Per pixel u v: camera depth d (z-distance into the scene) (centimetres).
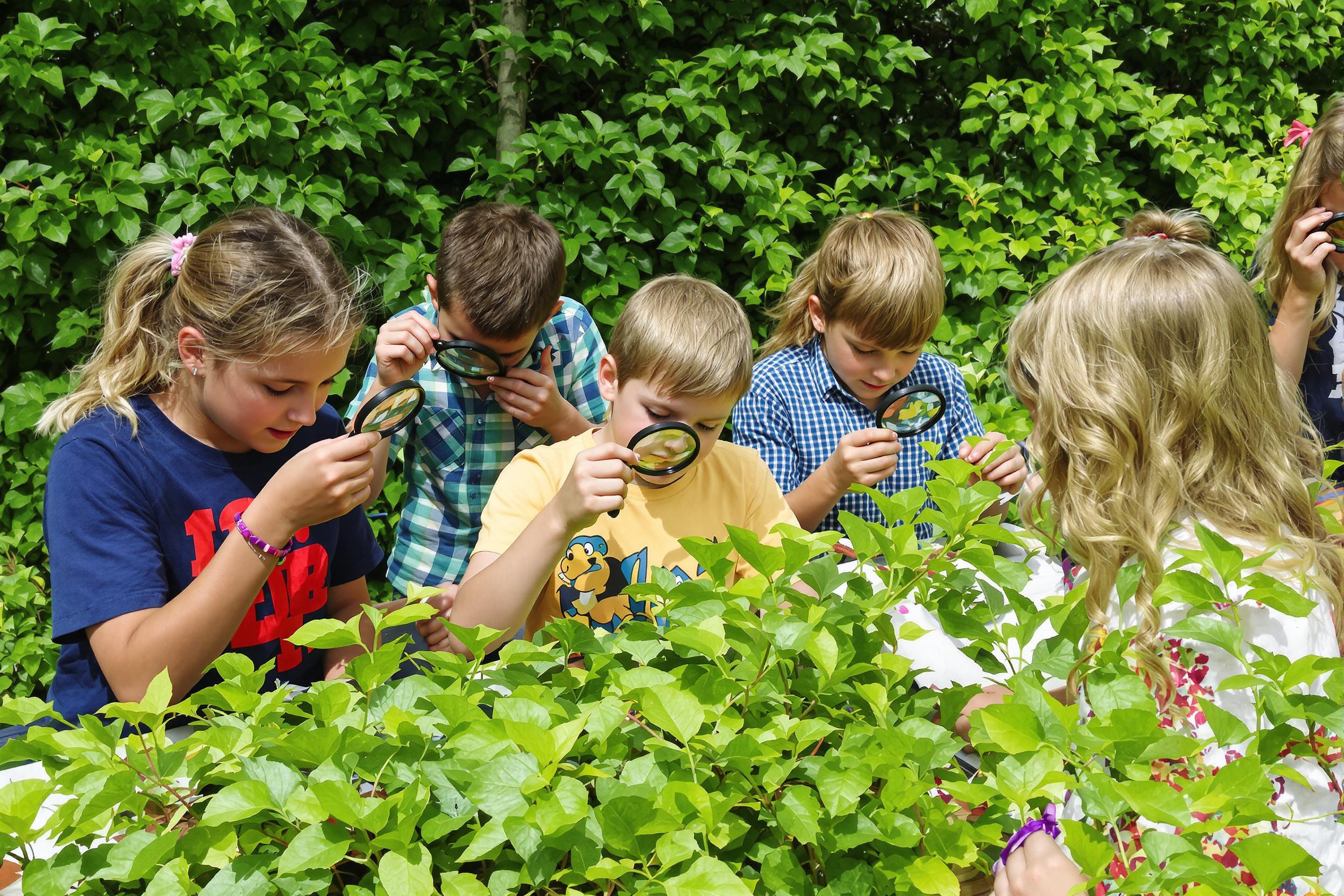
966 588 129
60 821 92
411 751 98
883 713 106
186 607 154
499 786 90
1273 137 449
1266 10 445
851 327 256
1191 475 135
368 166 354
